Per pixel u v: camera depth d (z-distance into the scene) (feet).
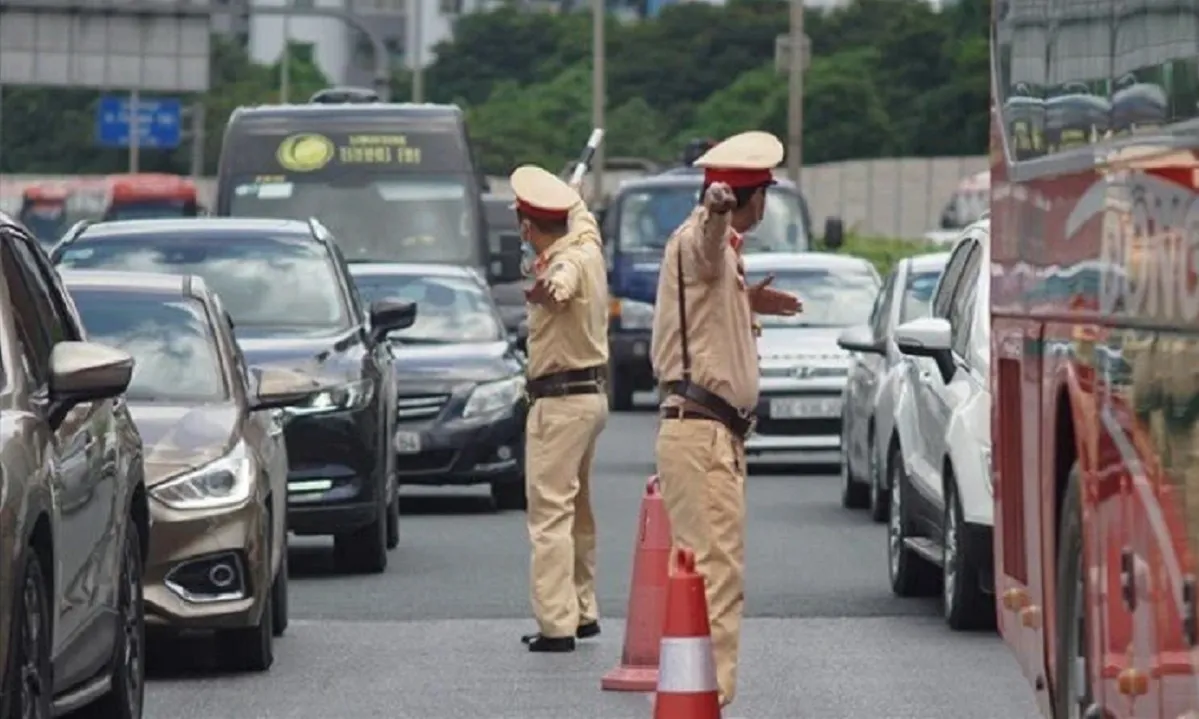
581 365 97.76
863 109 622.54
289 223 133.49
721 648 79.10
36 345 70.03
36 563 63.26
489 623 106.73
